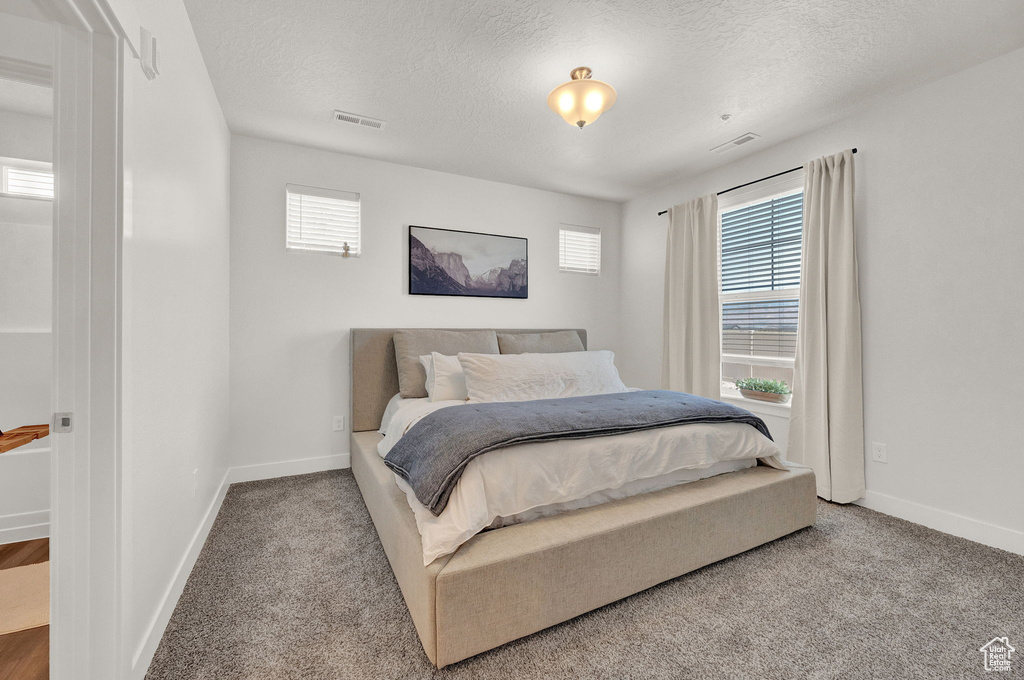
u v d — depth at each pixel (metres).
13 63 1.22
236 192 2.93
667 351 3.84
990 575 1.84
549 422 1.83
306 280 3.15
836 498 2.58
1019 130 2.00
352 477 3.06
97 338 1.09
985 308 2.11
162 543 1.47
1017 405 2.02
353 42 1.98
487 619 1.37
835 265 2.62
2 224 2.29
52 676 1.07
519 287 3.95
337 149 3.17
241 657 1.38
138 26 1.21
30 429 2.27
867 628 1.52
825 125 2.76
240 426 2.97
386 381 3.28
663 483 2.01
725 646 1.43
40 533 2.25
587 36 1.92
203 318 2.11
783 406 2.99
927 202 2.30
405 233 3.48
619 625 1.54
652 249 4.11
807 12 1.77
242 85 2.33
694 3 1.72
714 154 3.23
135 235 1.22
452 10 1.77
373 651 1.41
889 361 2.46
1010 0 1.69
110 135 1.10
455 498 1.54
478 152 3.21
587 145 3.08
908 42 1.96
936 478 2.28
